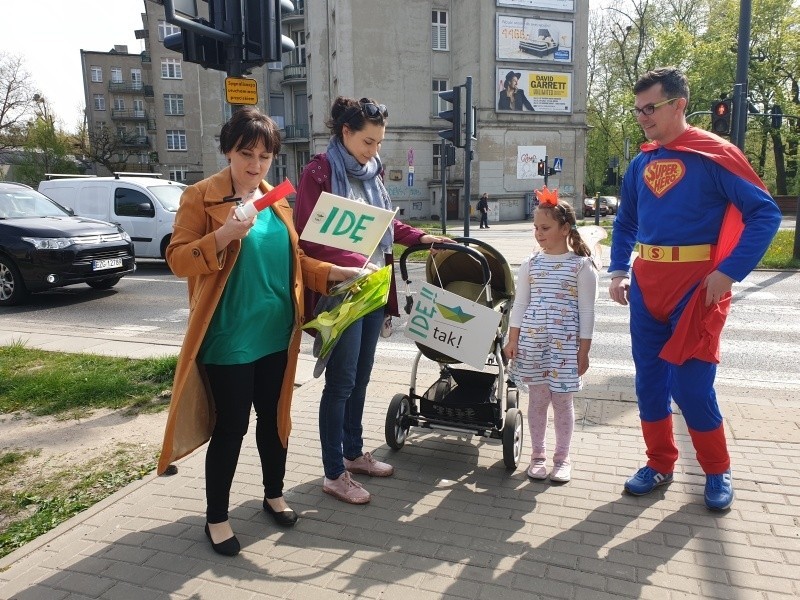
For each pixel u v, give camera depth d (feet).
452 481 12.01
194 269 8.61
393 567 9.16
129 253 36.83
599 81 155.94
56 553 9.60
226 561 9.34
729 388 18.43
